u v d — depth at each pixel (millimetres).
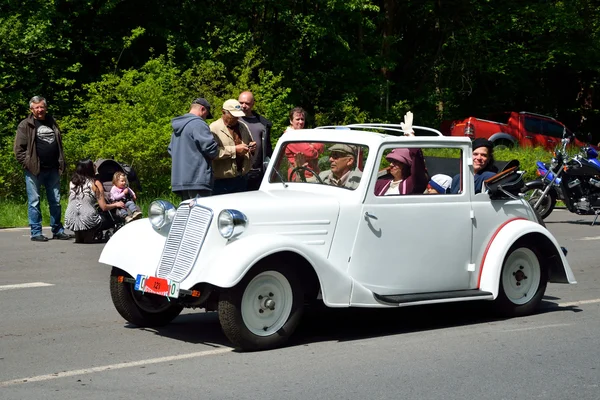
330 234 7969
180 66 25219
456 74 35188
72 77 25125
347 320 8930
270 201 7805
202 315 9188
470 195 8789
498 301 9000
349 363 7145
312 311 9367
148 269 7855
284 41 28562
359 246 8094
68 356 7352
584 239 15695
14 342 7855
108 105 21062
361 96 30812
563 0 34844
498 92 38781
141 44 26953
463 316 9156
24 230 16219
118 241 8188
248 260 7215
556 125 32062
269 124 12406
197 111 10961
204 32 26797
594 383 6621
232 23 26625
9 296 10078
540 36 36031
